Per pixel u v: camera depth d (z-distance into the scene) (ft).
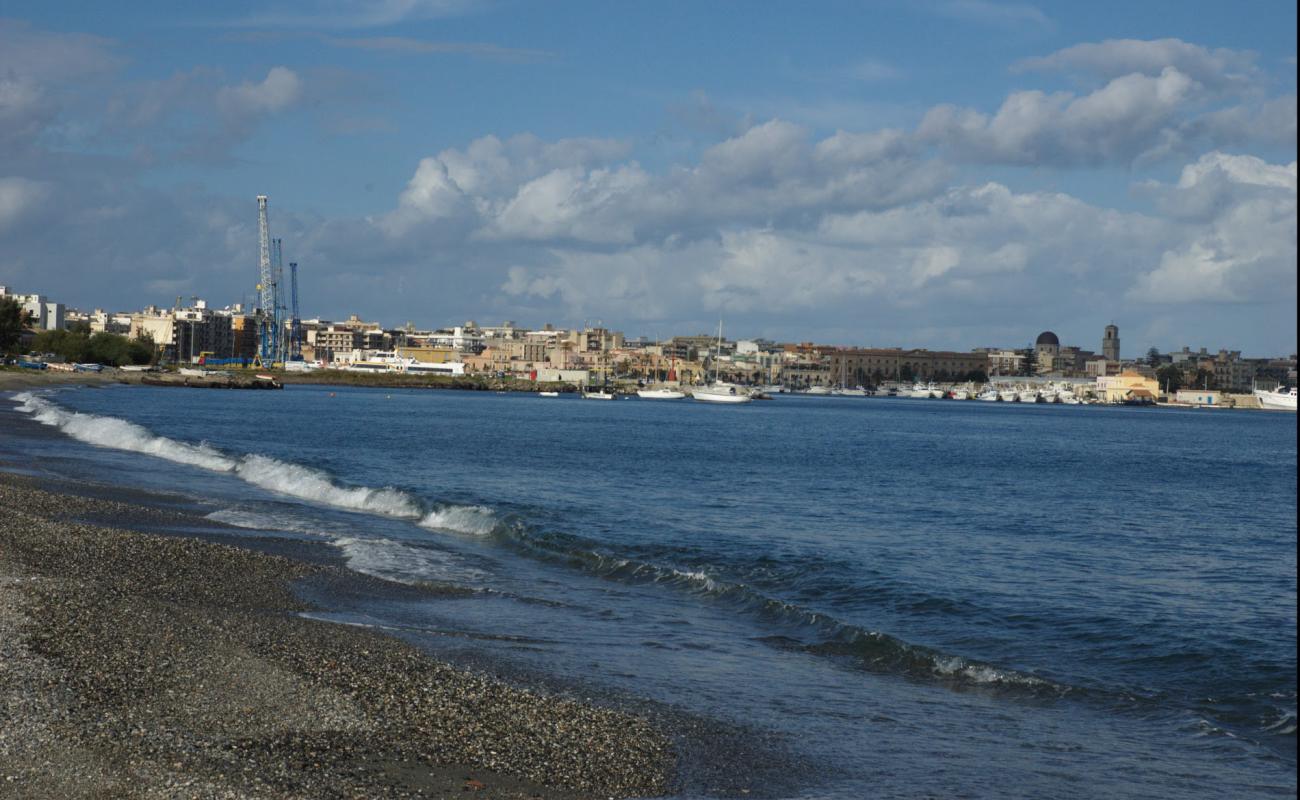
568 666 69.92
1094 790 52.47
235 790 45.29
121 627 68.69
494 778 49.73
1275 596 108.17
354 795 45.98
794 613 87.61
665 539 133.18
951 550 133.18
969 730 61.05
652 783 50.96
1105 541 149.69
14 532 102.58
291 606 82.79
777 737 58.34
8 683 56.59
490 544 121.80
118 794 44.19
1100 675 74.08
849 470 265.34
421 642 73.72
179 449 221.05
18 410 345.10
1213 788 53.06
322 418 450.71
